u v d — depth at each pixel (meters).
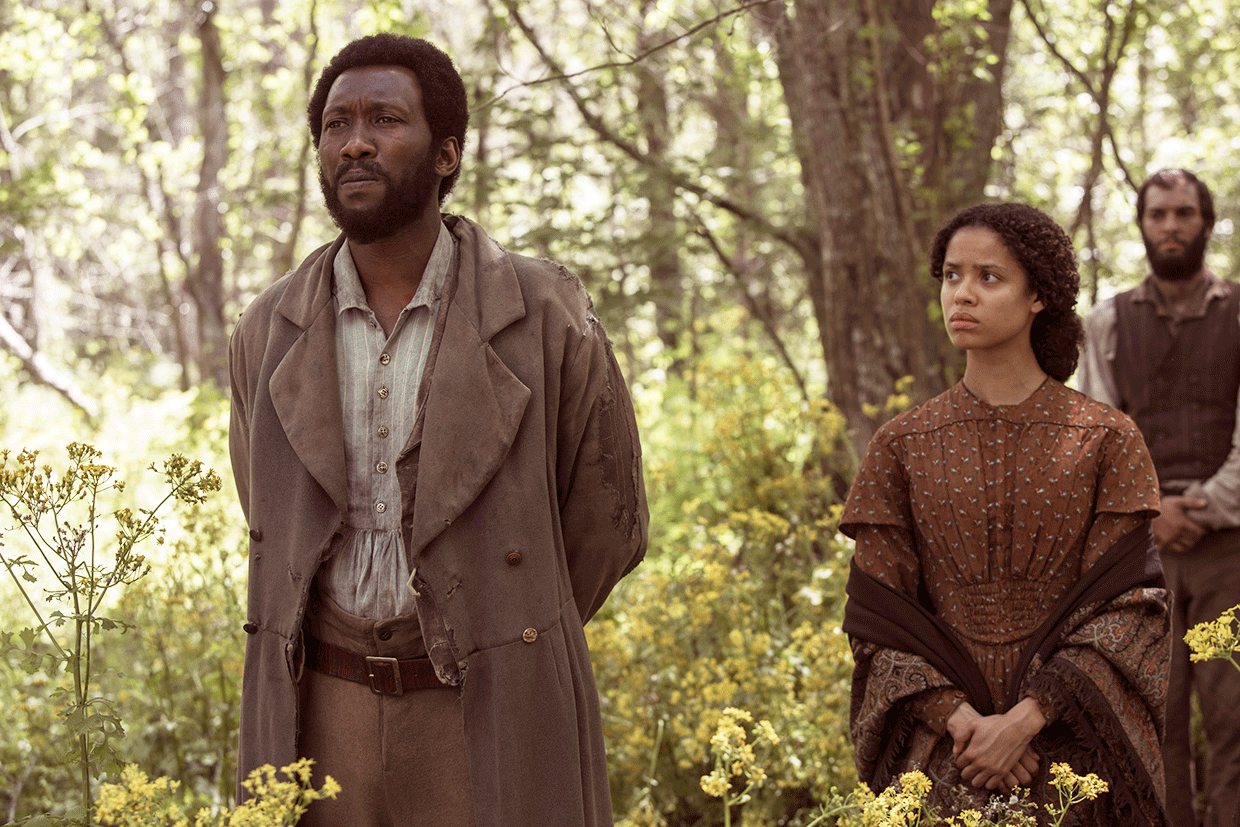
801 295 9.75
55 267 18.27
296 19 12.08
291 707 1.90
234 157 13.02
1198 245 3.34
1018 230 2.17
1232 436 3.31
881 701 2.14
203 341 11.95
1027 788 2.05
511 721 1.84
